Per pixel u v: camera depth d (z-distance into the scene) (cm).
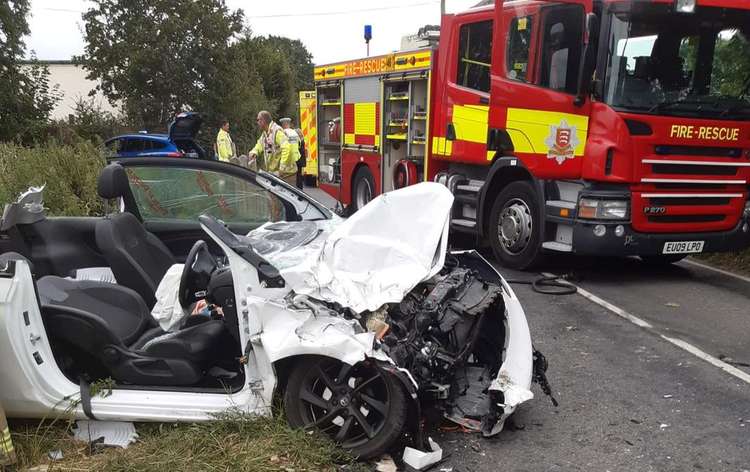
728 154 686
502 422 342
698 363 474
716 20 666
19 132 2289
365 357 299
